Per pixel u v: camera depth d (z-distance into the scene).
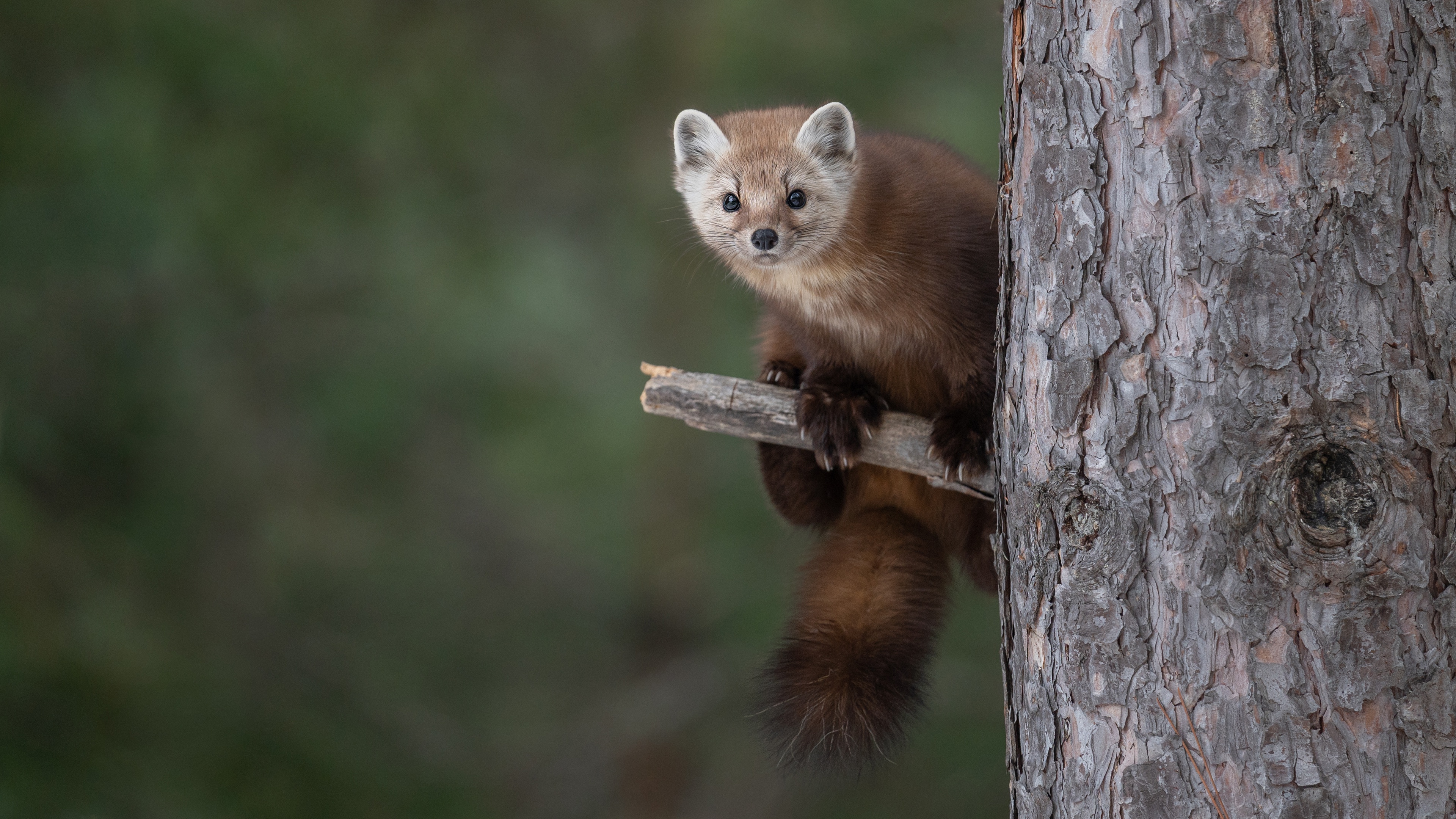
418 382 14.72
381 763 13.70
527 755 15.64
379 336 14.59
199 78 12.78
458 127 14.47
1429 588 4.16
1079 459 4.62
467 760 14.78
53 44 12.66
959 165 8.06
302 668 13.99
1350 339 4.18
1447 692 4.16
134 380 13.15
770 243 7.46
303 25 13.69
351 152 13.73
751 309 15.60
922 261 7.05
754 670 7.12
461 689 15.38
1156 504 4.45
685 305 15.94
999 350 5.19
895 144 8.12
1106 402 4.55
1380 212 4.18
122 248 12.34
